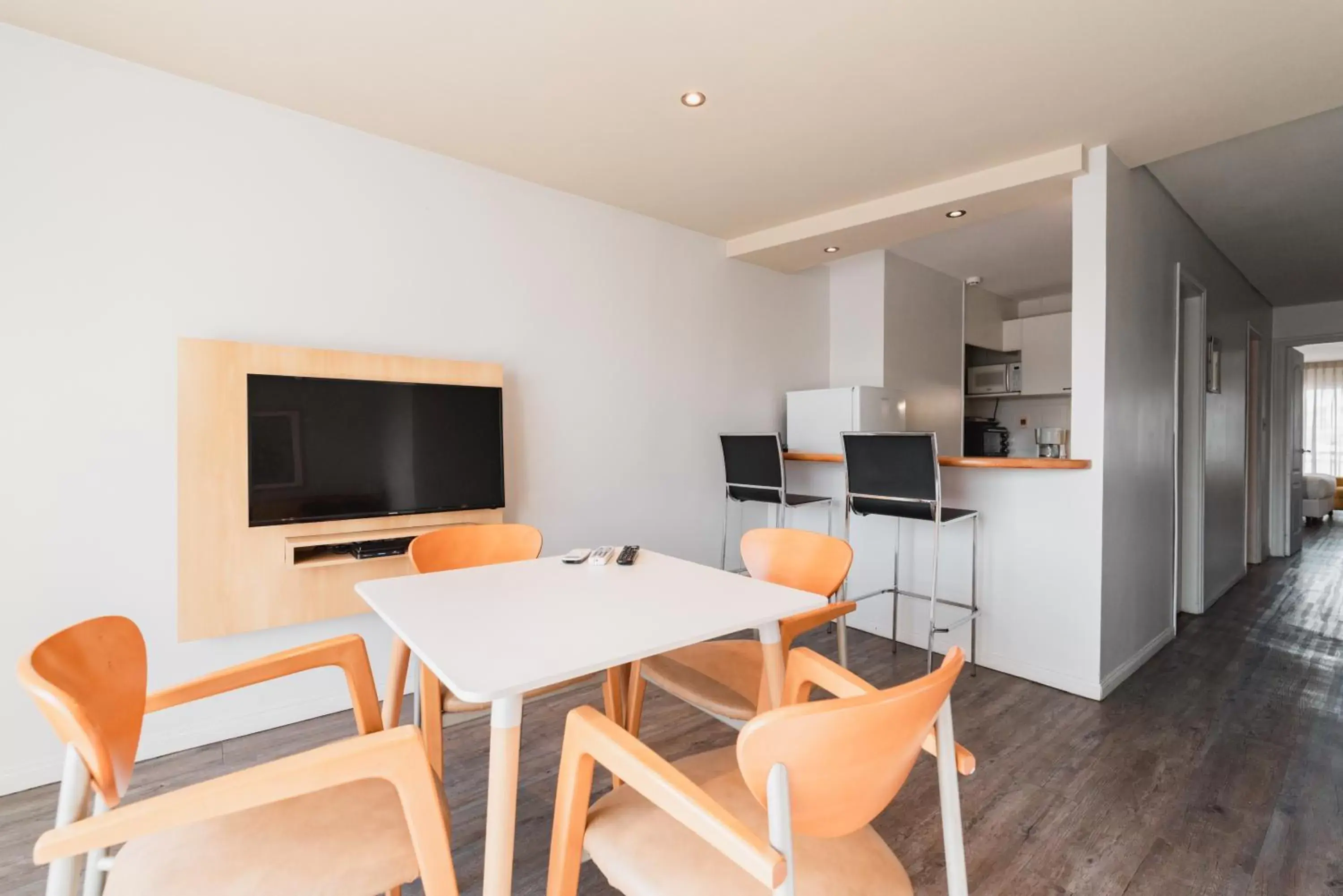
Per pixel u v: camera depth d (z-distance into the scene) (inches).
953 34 77.9
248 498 90.0
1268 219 150.9
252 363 90.9
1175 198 138.9
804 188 126.3
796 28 77.0
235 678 49.4
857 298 183.0
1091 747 92.4
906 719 31.8
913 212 127.3
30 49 79.0
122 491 85.2
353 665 54.6
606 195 131.0
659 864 38.9
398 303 108.1
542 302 125.9
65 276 81.3
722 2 72.4
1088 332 110.3
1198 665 125.6
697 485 154.0
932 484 110.0
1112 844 70.6
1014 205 124.2
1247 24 75.7
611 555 78.8
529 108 96.7
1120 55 82.3
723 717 62.1
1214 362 170.7
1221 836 72.1
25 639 79.8
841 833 35.1
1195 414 158.1
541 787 81.4
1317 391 370.3
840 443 158.1
